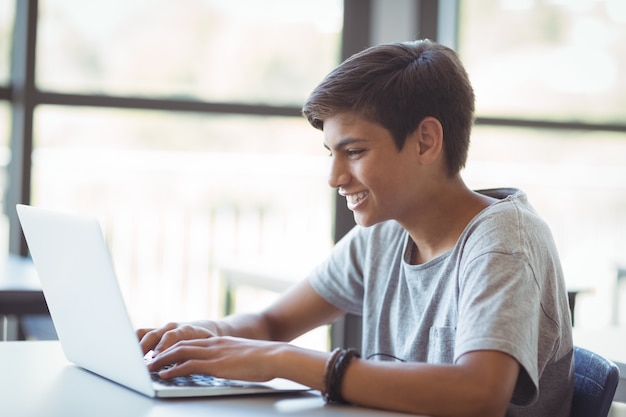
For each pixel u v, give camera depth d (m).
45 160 4.10
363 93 1.36
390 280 1.59
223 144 3.81
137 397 1.20
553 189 4.22
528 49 3.77
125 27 3.37
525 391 1.25
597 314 4.40
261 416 1.12
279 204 4.70
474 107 1.48
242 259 3.79
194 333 1.42
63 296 1.33
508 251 1.32
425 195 1.45
